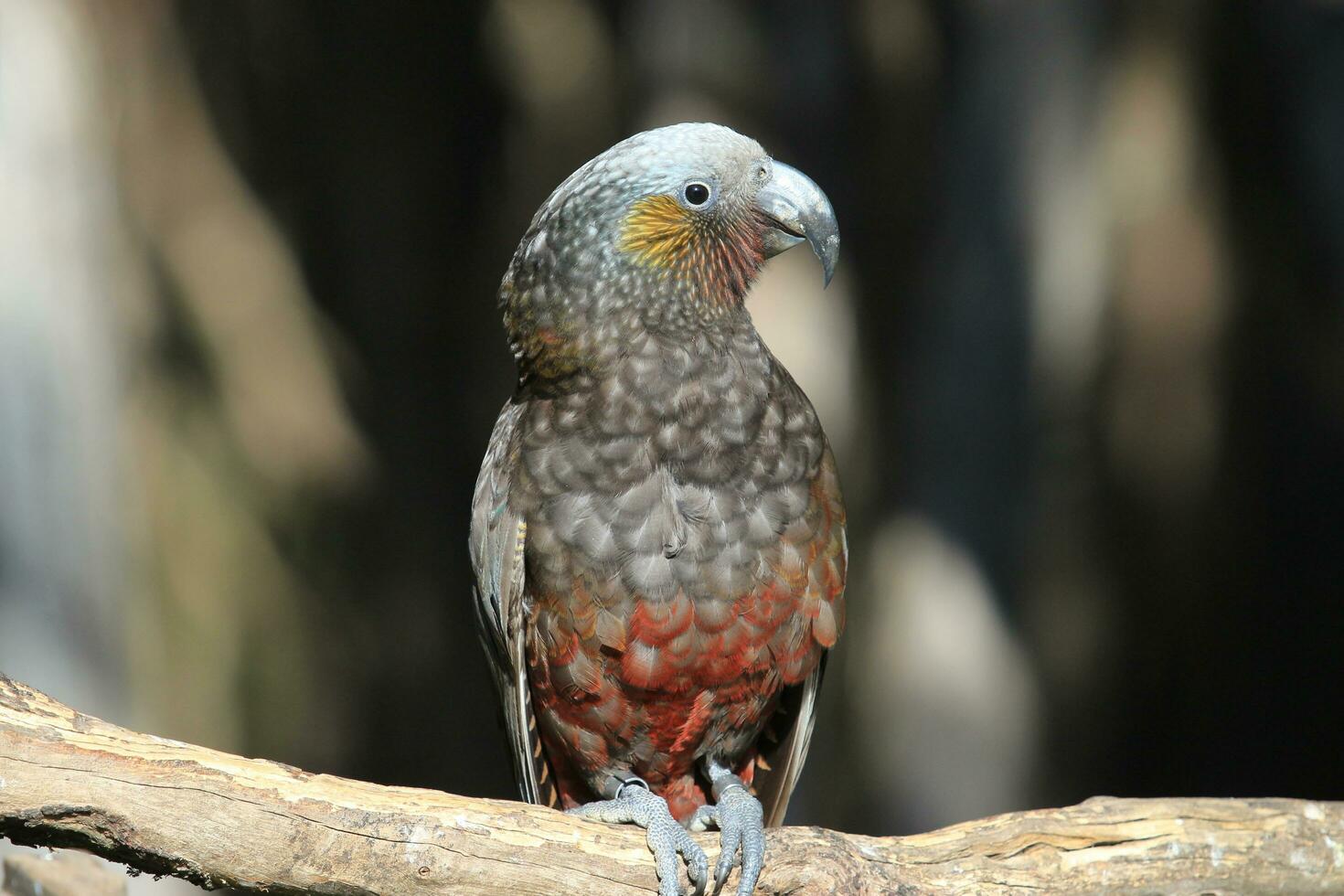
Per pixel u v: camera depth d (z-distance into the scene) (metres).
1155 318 16.11
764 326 15.24
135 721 13.23
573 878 5.18
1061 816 5.72
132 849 4.80
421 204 17.72
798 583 6.30
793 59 15.51
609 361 6.21
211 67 15.24
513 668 6.54
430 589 17.73
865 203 15.90
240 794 4.86
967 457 16.67
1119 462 16.50
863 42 15.61
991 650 16.75
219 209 14.74
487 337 17.94
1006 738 16.77
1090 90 16.09
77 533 12.84
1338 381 16.98
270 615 14.99
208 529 14.26
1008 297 16.34
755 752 7.00
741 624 6.23
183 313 14.47
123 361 13.38
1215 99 16.41
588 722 6.50
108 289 13.20
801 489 6.31
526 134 16.75
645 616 6.16
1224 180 16.38
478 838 5.07
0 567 12.46
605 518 6.14
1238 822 5.82
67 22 12.70
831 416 15.52
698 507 6.14
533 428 6.38
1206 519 16.81
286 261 15.31
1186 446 16.44
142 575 13.52
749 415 6.21
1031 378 16.50
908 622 16.67
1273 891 5.80
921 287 16.31
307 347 15.30
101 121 13.06
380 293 17.64
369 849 4.95
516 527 6.34
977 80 16.16
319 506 15.69
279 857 4.88
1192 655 17.42
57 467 12.70
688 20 15.31
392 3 16.86
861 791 16.62
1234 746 18.02
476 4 17.11
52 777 4.71
